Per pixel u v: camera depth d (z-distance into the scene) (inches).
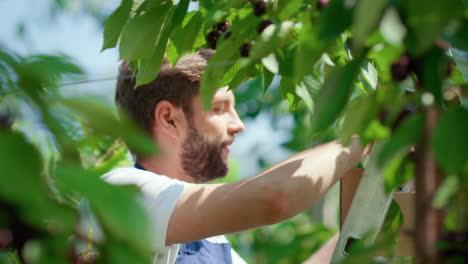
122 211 13.4
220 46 35.4
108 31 38.9
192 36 41.8
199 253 60.3
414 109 24.1
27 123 14.8
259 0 35.3
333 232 139.9
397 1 19.4
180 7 38.7
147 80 39.7
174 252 52.0
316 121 24.1
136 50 38.5
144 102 62.0
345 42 36.2
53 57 16.4
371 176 44.9
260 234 152.8
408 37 19.3
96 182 13.8
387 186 28.6
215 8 37.8
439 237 21.1
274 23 34.8
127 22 38.9
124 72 63.9
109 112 15.0
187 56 61.8
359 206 45.1
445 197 20.4
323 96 24.5
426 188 21.0
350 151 49.4
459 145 18.5
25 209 14.1
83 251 15.9
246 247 153.1
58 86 15.4
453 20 19.1
